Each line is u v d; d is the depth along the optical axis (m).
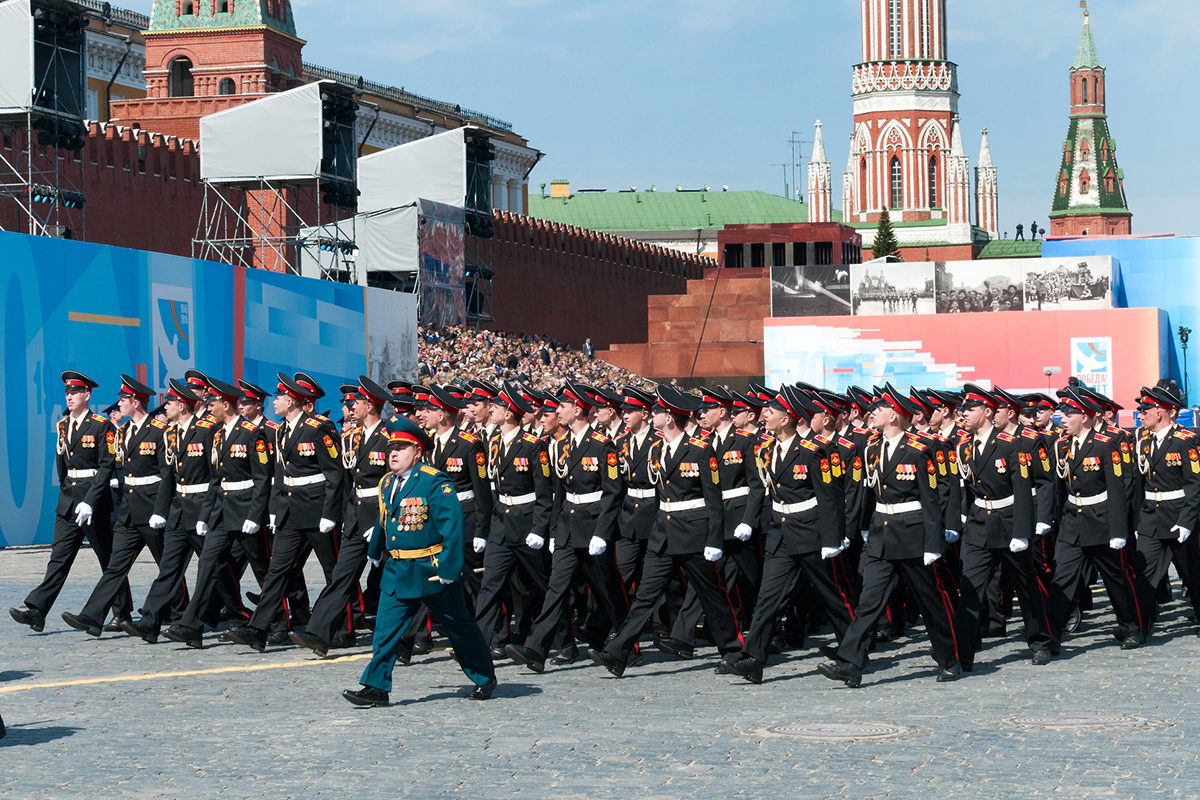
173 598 16.80
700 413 15.80
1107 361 68.81
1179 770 10.12
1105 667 15.38
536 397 16.22
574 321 95.56
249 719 12.36
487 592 15.77
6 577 24.14
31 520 30.12
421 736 11.63
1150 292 74.75
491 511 15.45
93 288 31.31
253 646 16.12
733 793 9.64
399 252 64.81
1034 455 15.70
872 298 82.88
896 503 14.20
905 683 14.44
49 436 30.44
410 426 13.06
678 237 172.00
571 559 15.30
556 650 15.66
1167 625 19.03
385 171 70.62
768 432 15.68
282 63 84.69
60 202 50.53
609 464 15.00
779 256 113.88
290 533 16.00
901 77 182.38
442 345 60.53
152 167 62.94
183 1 83.50
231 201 67.25
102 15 90.00
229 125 58.03
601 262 99.25
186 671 14.92
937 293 80.94
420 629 16.23
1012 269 78.56
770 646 16.47
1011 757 10.64
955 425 17.52
